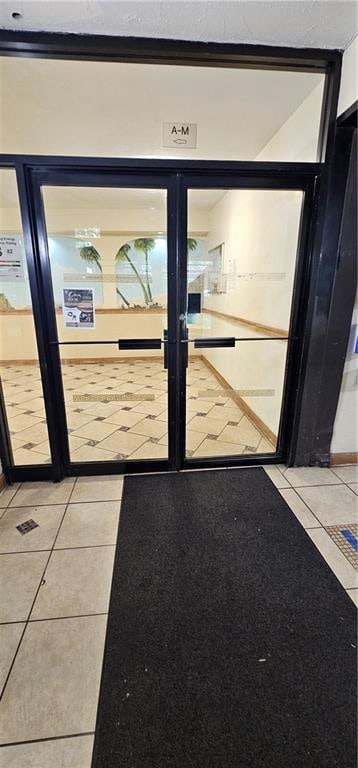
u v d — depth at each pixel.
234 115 2.31
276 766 0.95
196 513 2.01
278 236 2.45
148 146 2.67
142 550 1.73
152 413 3.39
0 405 2.20
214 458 2.50
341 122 1.83
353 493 2.20
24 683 1.15
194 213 2.57
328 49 1.77
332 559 1.68
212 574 1.59
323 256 2.07
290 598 1.47
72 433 2.95
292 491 2.22
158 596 1.48
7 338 2.76
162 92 2.07
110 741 1.01
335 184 1.95
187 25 1.60
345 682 1.16
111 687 1.14
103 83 1.97
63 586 1.52
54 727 1.04
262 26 1.60
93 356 3.20
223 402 3.20
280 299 2.47
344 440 2.48
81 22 1.58
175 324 2.21
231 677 1.17
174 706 1.09
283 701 1.10
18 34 1.64
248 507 2.06
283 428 2.49
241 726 1.04
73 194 2.08
